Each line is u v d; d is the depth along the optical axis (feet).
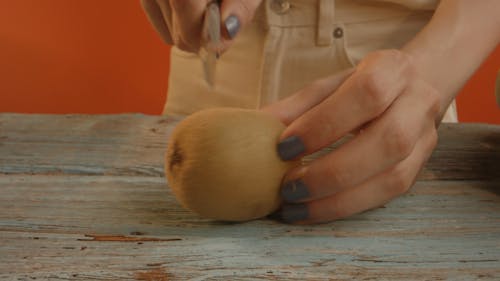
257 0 1.83
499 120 4.99
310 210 1.74
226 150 1.69
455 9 1.97
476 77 4.82
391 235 1.73
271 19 2.37
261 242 1.71
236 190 1.70
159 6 2.24
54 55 4.83
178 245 1.70
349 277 1.63
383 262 1.66
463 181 1.93
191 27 1.85
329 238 1.73
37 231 1.74
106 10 4.67
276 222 1.78
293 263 1.66
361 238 1.73
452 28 1.94
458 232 1.74
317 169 1.70
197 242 1.71
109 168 1.97
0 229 1.75
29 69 4.88
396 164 1.74
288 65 2.42
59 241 1.72
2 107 5.00
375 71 1.69
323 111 1.69
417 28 2.36
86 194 1.87
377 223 1.77
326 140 1.70
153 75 4.95
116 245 1.70
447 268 1.65
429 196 1.87
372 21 2.35
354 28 2.36
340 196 1.73
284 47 2.39
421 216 1.80
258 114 1.76
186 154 1.71
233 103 2.55
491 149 2.06
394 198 1.86
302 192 1.71
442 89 1.91
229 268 1.64
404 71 1.74
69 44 4.80
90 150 2.05
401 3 2.29
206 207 1.72
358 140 1.70
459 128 2.17
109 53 4.85
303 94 1.82
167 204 1.84
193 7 1.81
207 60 1.82
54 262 1.66
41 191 1.88
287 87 2.46
